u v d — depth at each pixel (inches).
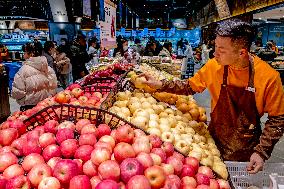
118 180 52.8
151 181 52.5
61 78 330.3
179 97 117.6
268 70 74.6
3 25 619.2
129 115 91.3
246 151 80.7
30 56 160.1
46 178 51.3
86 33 824.9
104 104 81.8
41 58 159.3
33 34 623.5
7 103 265.4
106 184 47.9
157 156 58.8
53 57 294.7
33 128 74.5
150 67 217.2
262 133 74.9
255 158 70.9
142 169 53.7
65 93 97.0
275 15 506.6
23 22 643.5
